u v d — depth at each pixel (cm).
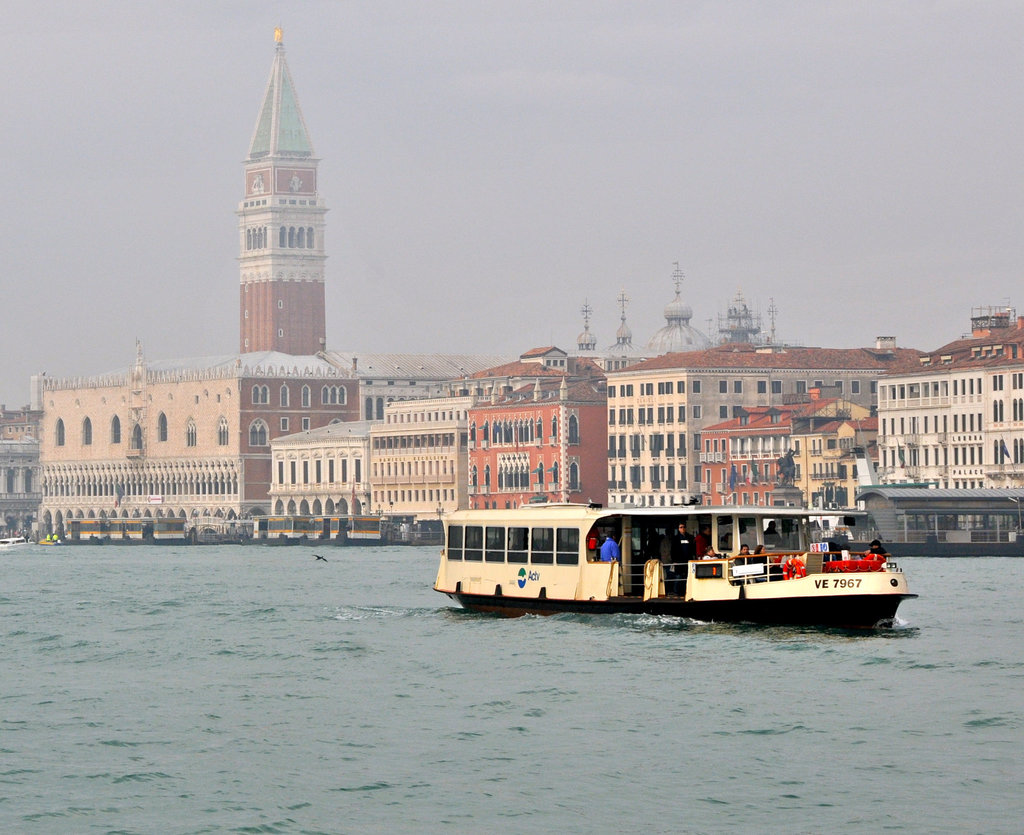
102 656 13188
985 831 7462
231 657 12925
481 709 10231
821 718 9788
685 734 9406
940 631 13888
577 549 13838
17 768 8750
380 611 16475
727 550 13438
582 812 7819
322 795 8150
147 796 8156
